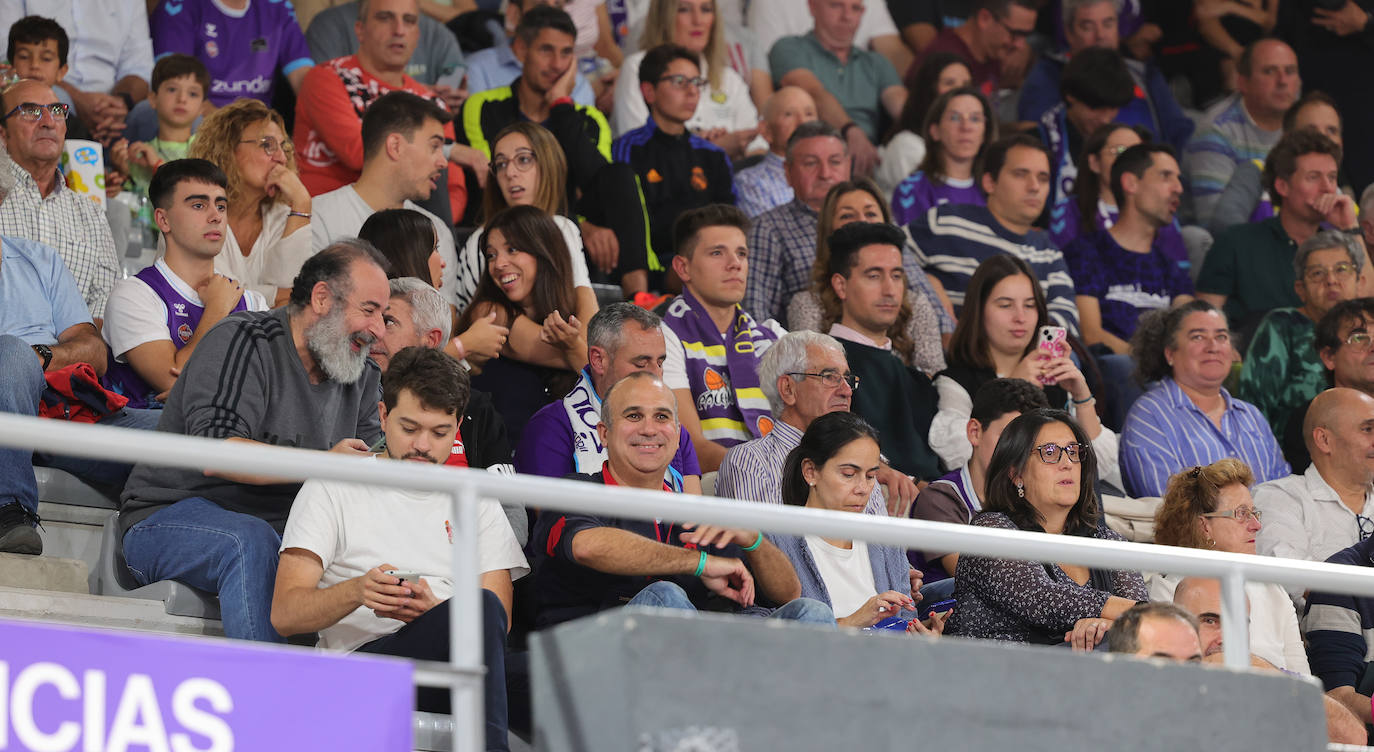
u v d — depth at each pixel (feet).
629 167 85.30
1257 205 109.60
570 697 28.40
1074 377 74.23
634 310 61.57
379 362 59.52
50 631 27.96
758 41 109.29
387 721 29.32
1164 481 77.00
